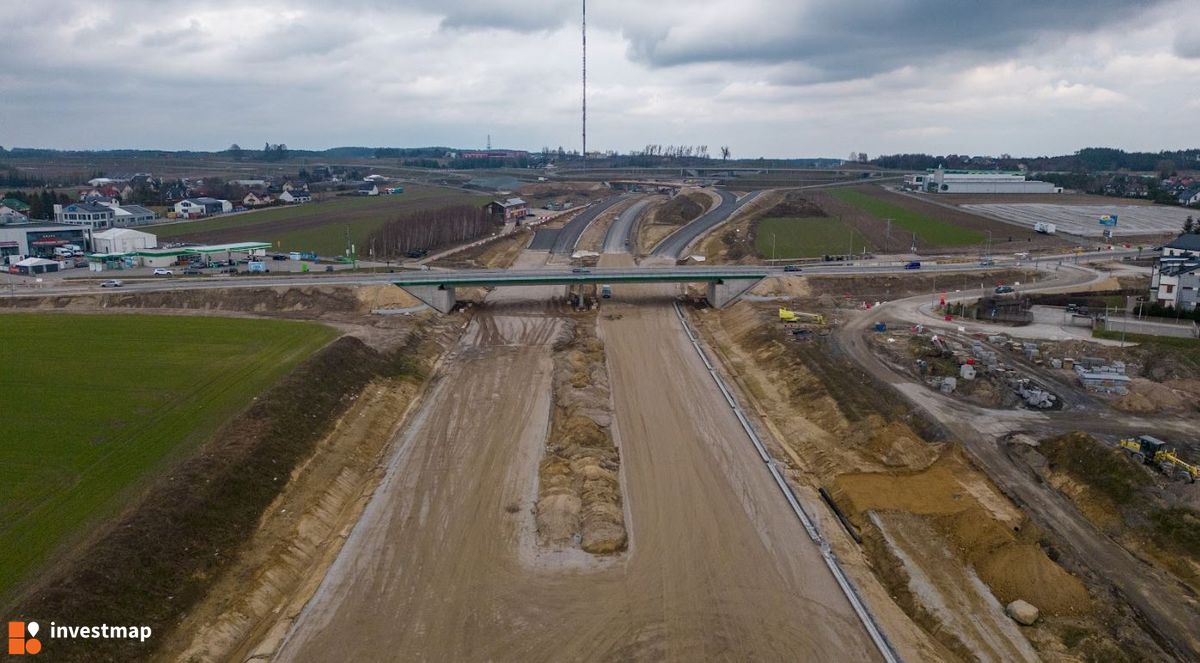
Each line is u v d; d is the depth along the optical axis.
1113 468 57.72
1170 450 60.88
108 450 59.81
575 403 79.19
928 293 122.19
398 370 88.25
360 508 59.59
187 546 48.50
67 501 51.81
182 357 84.38
